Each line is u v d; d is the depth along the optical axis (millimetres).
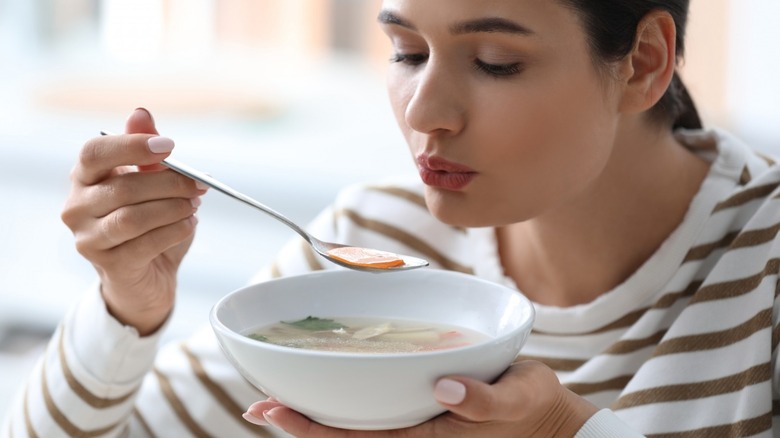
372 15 2176
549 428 850
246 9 2277
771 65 1815
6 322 2012
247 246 2047
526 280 1068
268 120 2131
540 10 876
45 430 1034
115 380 1024
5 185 2289
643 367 984
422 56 923
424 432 813
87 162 926
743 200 1018
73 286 2102
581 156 920
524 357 1053
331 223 1158
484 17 869
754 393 950
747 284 984
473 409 771
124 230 927
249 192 1982
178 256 1022
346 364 753
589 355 1032
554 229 1026
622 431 851
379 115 2154
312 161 1947
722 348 976
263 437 1094
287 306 898
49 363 1046
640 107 955
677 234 1014
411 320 903
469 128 893
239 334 821
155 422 1107
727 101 1842
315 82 2236
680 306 1013
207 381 1098
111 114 2244
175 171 928
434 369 765
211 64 2291
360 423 792
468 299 895
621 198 1014
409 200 1133
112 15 2363
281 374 771
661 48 943
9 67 2436
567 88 897
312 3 2221
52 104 2295
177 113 2174
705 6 1812
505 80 888
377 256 916
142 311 1010
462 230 1108
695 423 961
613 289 1022
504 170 902
